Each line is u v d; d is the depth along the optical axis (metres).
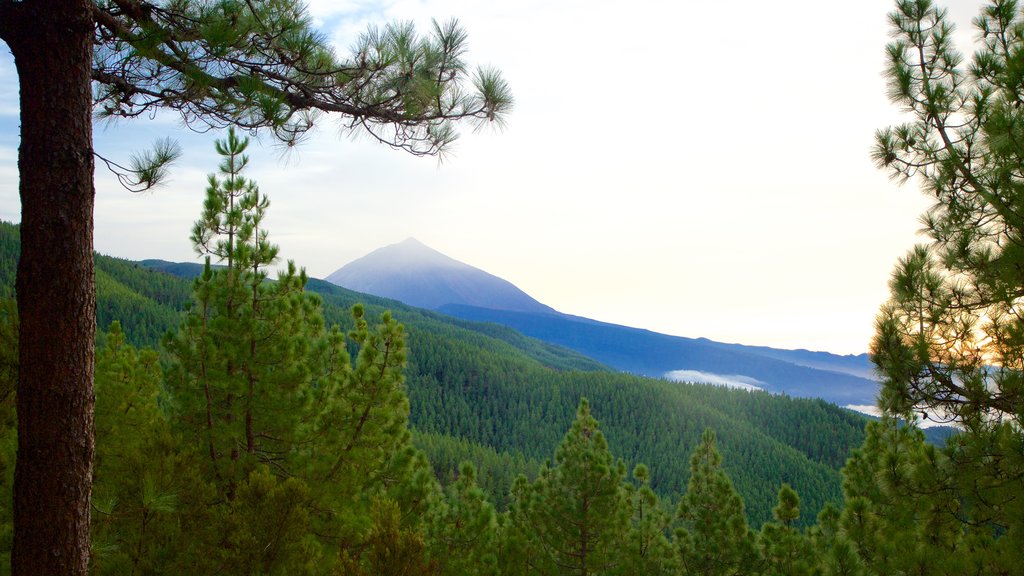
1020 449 6.09
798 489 158.62
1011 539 6.30
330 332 11.92
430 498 12.34
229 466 10.18
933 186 8.23
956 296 7.03
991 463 6.52
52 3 3.90
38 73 3.96
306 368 10.87
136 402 11.24
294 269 11.01
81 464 4.14
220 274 10.42
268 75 5.26
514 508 16.61
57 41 3.95
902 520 8.43
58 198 4.00
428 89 5.41
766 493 153.50
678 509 14.49
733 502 13.82
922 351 6.87
